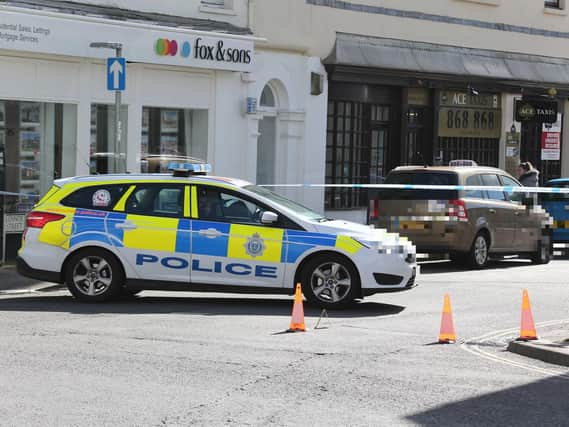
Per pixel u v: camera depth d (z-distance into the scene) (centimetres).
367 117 2873
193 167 1514
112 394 900
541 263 2338
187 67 2391
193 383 948
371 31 2828
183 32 2325
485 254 2167
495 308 1512
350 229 1477
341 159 2814
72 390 912
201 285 1481
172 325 1288
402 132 2942
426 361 1078
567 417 854
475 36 3125
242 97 2536
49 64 2144
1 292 1633
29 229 1523
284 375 988
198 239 1476
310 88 2688
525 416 855
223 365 1030
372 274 1455
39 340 1161
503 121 3259
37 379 955
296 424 812
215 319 1348
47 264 1508
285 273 1463
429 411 862
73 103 2198
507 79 3167
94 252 1501
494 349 1166
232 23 2497
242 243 1468
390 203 2142
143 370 1000
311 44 2681
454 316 1422
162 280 1484
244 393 911
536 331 1288
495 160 3266
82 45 2144
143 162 2352
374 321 1359
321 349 1132
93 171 2267
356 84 2825
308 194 2712
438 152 3055
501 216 2202
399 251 1473
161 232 1483
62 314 1378
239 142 2541
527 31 3300
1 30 2005
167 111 2405
